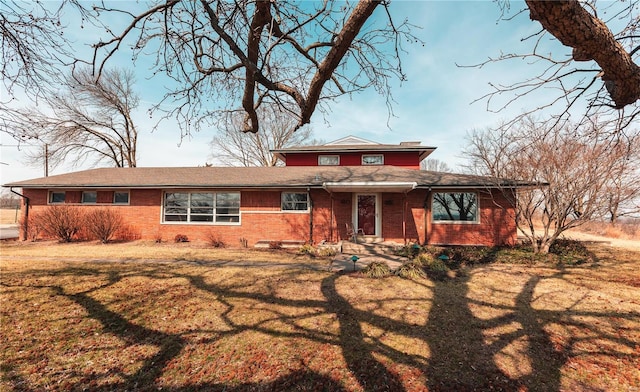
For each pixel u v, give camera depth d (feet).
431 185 41.19
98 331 15.48
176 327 15.99
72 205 48.03
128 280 24.06
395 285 23.79
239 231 46.78
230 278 25.16
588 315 17.94
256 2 9.36
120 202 49.01
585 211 33.47
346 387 11.20
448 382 11.55
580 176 32.91
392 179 43.70
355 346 14.17
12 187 48.06
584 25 6.10
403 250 38.68
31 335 14.98
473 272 28.14
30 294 20.54
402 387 11.23
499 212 42.22
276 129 98.07
